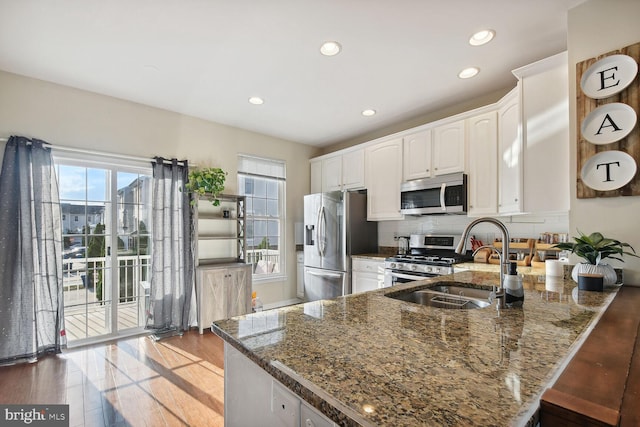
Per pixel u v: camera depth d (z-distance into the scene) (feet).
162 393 6.92
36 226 8.65
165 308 10.75
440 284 6.17
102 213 10.34
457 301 5.62
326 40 7.34
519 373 2.22
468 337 3.00
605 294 4.89
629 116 5.58
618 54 5.69
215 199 11.73
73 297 9.75
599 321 3.49
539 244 8.86
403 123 13.03
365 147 13.37
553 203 6.62
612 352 2.58
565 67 6.55
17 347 8.24
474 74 8.97
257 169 14.29
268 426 2.87
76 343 9.73
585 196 6.03
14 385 7.22
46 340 8.79
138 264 11.05
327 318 3.70
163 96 10.37
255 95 10.35
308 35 7.14
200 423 5.91
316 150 16.63
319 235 13.46
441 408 1.80
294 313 3.93
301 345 2.85
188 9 6.26
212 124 12.75
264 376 2.94
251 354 2.73
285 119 12.60
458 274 7.13
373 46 7.59
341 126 13.47
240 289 11.84
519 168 7.23
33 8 6.17
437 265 9.72
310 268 14.10
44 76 8.95
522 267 8.64
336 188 14.64
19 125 8.75
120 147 10.46
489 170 9.39
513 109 8.34
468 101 10.84
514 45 7.55
